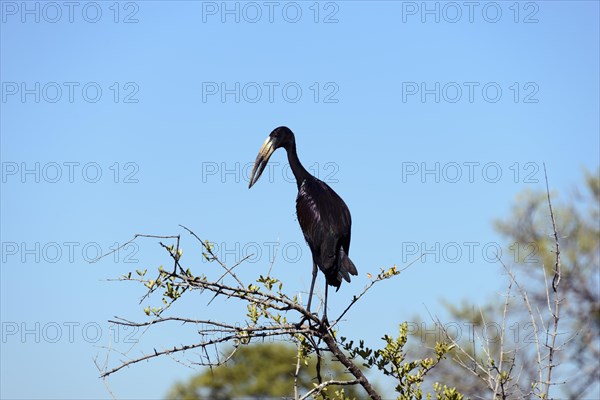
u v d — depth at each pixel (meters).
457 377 16.02
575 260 22.20
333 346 10.41
